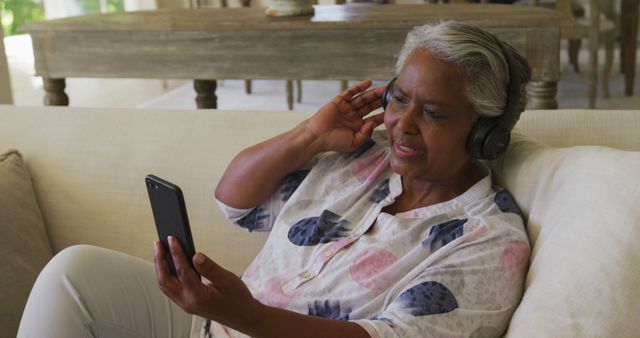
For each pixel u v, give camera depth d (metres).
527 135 1.33
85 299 1.12
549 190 1.10
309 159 1.29
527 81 1.13
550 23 2.05
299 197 1.24
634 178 0.96
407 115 1.07
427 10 2.45
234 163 1.31
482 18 2.12
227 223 1.46
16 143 1.59
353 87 1.29
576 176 1.04
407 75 1.06
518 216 1.11
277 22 2.25
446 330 0.94
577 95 4.34
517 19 2.07
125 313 1.17
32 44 2.56
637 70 4.96
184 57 2.38
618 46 5.62
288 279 1.15
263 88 4.91
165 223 0.91
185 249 0.89
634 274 0.86
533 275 0.98
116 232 1.53
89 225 1.54
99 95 4.75
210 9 2.76
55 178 1.56
